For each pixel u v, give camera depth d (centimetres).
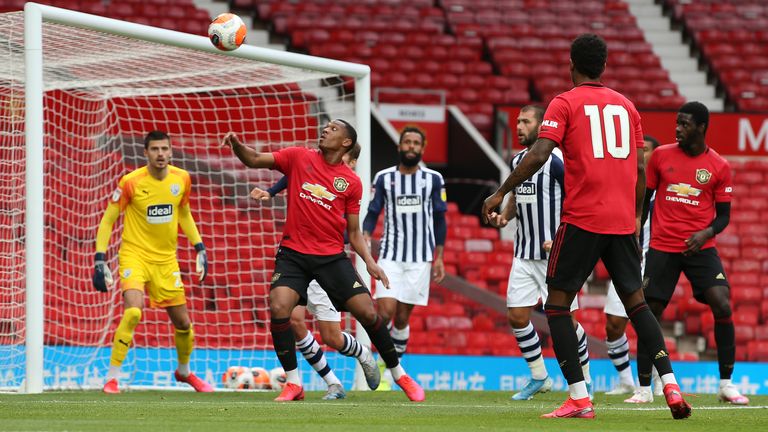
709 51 7862
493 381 4003
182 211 3092
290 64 3369
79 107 4434
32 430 1575
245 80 3759
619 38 7938
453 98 6969
